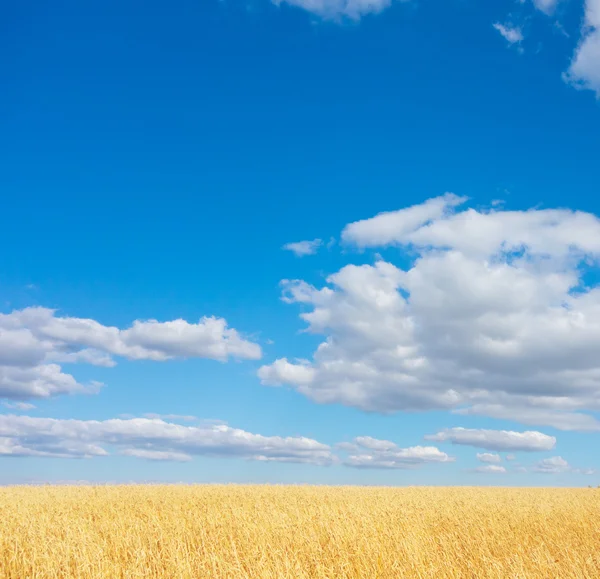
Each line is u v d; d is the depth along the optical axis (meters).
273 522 19.64
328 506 25.25
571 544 19.20
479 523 22.27
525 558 16.34
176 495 29.62
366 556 15.70
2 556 14.65
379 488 43.03
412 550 16.34
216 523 19.86
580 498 35.09
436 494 37.03
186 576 13.73
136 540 16.86
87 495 29.48
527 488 50.69
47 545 15.48
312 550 16.08
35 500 26.50
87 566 13.66
